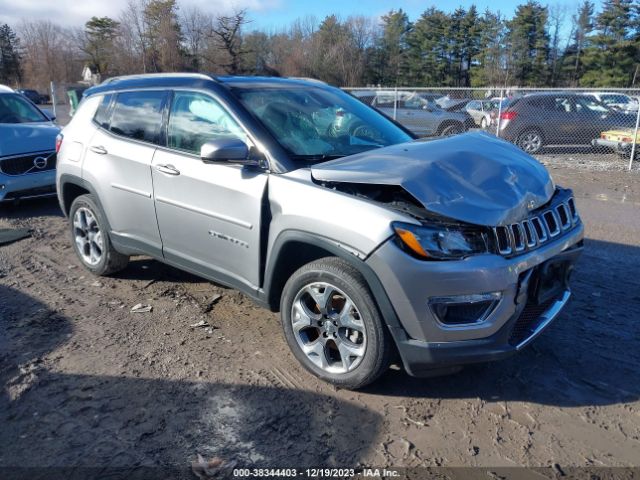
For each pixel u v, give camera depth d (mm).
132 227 4559
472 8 69062
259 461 2771
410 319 2959
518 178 3371
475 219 2934
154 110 4371
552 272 3426
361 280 3094
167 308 4543
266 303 3662
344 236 3059
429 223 2916
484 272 2879
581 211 7668
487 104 14844
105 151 4660
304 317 3402
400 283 2908
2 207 8125
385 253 2914
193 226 3994
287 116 3936
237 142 3479
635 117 13875
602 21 57531
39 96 50500
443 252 2873
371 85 66688
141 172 4320
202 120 3996
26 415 3146
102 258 5012
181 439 2936
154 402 3256
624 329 4070
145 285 5035
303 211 3248
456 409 3180
